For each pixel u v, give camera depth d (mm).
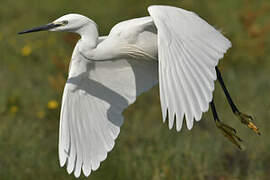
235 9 18328
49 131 12719
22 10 20172
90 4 19688
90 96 8375
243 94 14320
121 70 8438
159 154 11320
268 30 17188
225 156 11688
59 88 14086
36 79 15617
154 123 13062
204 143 11797
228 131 8898
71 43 16969
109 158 11016
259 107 13328
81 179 10594
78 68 8250
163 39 6680
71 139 8211
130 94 8500
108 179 10625
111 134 8391
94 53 8078
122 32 8156
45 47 17391
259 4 18609
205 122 13016
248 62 16312
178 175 10711
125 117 13062
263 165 11320
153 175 10711
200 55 6668
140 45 8195
